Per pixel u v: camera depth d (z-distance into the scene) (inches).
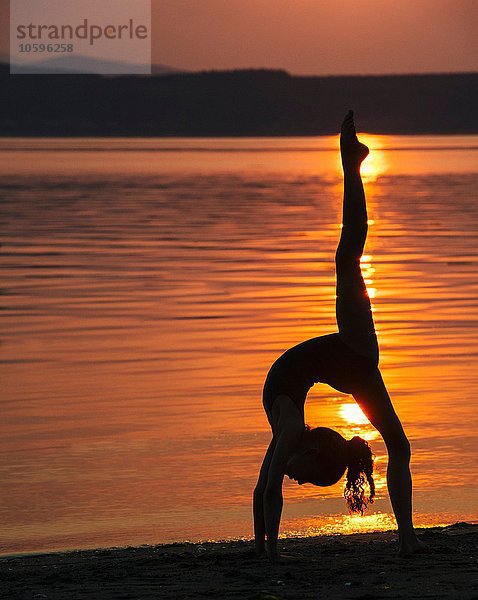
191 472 475.5
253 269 1365.7
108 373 720.3
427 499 425.7
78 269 1360.7
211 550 346.0
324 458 299.3
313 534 375.9
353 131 304.0
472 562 292.0
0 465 490.6
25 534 386.6
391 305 1056.2
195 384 679.1
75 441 536.1
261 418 584.1
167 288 1186.0
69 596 257.9
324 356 300.8
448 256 1510.8
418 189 3235.7
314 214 2308.1
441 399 625.9
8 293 1143.6
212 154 7539.4
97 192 3043.8
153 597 252.2
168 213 2311.8
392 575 273.3
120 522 402.6
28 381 694.5
